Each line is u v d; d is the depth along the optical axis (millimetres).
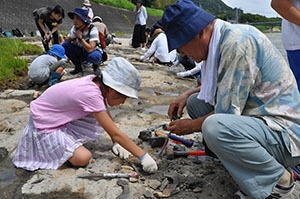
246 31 1874
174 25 1888
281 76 1883
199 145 2855
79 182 2195
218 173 2365
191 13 1875
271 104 1886
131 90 2363
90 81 2393
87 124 2490
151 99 4453
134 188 2139
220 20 1975
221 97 1905
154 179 2262
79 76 5570
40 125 2395
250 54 1821
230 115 1861
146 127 3266
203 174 2344
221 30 1925
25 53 7879
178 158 2578
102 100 2338
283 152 1887
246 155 1822
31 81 4996
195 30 1870
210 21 1896
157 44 7402
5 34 12656
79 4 21594
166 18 1907
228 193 2133
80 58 5625
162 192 2119
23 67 5695
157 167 2404
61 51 5223
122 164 2467
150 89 5023
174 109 2723
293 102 1896
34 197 2057
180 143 2812
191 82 5738
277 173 1866
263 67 1856
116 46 11664
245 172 1886
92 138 2520
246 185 1880
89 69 6273
